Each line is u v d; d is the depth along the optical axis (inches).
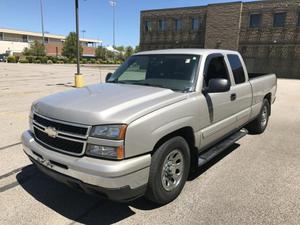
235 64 204.8
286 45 1362.0
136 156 118.0
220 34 1539.1
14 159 196.4
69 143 120.6
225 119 183.5
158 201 135.0
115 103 127.4
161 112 127.1
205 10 1604.3
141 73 181.0
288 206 140.3
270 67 1423.5
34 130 140.0
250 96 221.1
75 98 138.0
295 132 280.4
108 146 113.0
